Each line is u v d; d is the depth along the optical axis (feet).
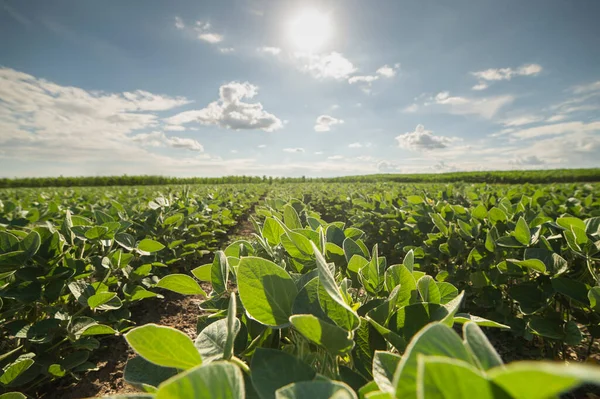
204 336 3.36
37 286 7.72
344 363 3.44
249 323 4.00
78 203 24.00
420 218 16.39
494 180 133.39
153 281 12.98
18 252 6.84
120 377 10.47
